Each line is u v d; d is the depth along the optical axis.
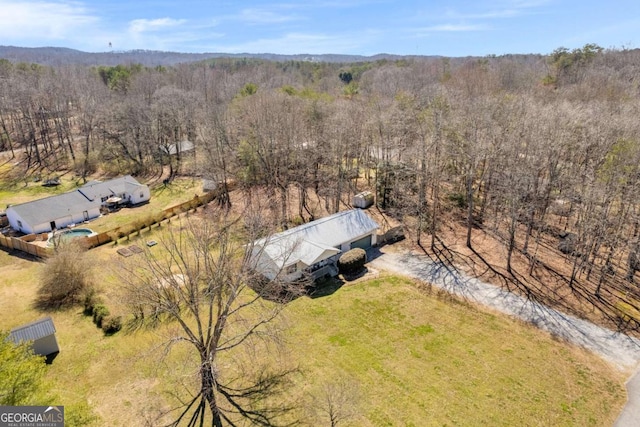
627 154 27.98
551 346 19.97
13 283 26.95
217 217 34.34
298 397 17.22
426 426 15.78
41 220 35.53
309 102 50.53
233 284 17.06
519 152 35.69
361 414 16.30
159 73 101.50
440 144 33.50
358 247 30.56
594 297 23.89
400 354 19.66
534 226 31.39
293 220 35.94
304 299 24.41
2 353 12.70
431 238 32.28
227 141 41.81
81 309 23.95
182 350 20.25
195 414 16.50
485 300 23.81
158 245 32.00
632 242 24.94
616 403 16.64
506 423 15.85
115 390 17.86
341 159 39.75
